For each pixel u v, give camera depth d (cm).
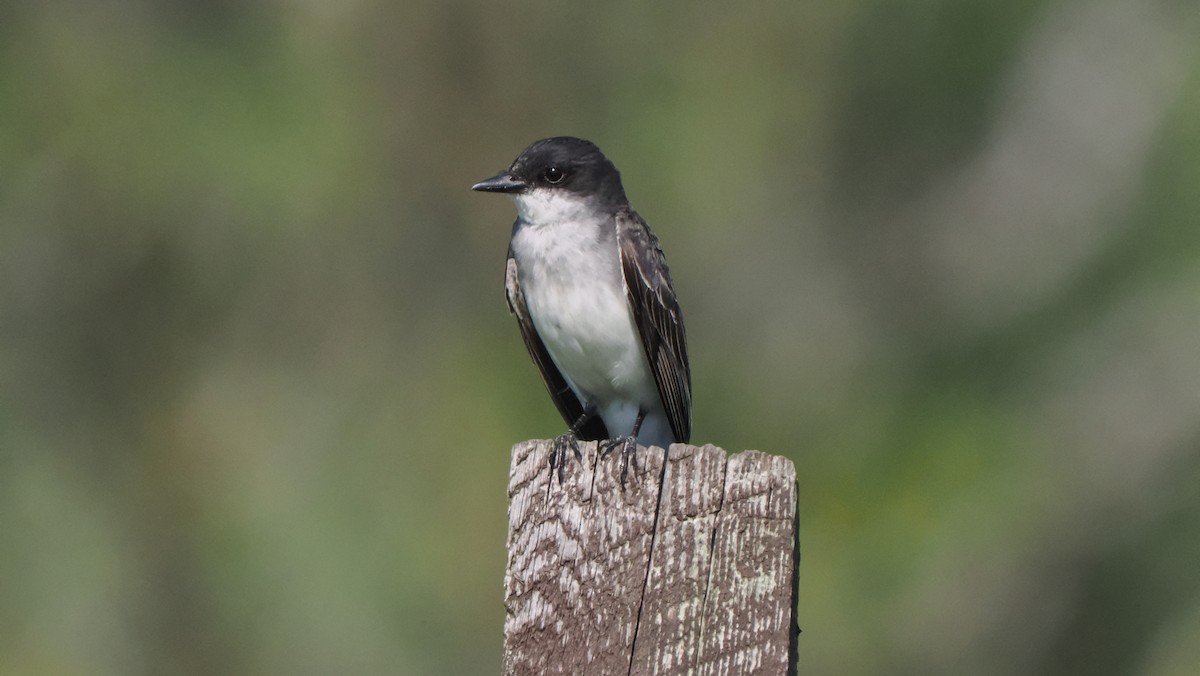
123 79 1325
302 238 1350
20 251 1323
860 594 1162
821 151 1499
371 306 1362
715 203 1445
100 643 1262
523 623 566
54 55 1330
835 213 1491
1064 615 1212
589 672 557
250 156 1305
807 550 1180
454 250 1397
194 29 1340
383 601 1214
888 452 1240
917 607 1157
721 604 554
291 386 1335
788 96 1473
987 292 1443
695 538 560
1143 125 1434
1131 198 1395
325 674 1205
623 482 569
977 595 1178
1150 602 1242
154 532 1291
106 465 1323
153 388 1339
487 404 1273
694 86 1457
